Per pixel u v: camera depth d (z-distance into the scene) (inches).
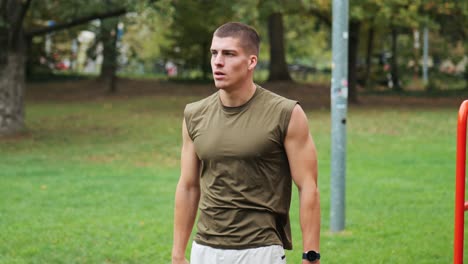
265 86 1483.8
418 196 442.6
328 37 2097.7
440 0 1149.7
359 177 517.0
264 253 155.9
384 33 1781.5
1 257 300.5
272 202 158.1
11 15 746.8
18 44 776.3
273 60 1558.8
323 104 1233.4
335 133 339.6
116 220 372.8
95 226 358.6
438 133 795.4
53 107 1176.8
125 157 634.8
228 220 157.2
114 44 1332.4
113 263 293.9
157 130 843.4
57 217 380.2
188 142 167.6
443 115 1025.5
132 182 500.7
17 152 660.7
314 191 158.7
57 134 797.2
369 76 1747.0
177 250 171.0
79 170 557.0
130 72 2097.7
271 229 157.8
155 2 729.0
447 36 1519.4
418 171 542.6
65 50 1840.6
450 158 610.5
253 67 157.8
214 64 155.9
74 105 1218.0
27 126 870.4
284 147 157.8
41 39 1673.2
